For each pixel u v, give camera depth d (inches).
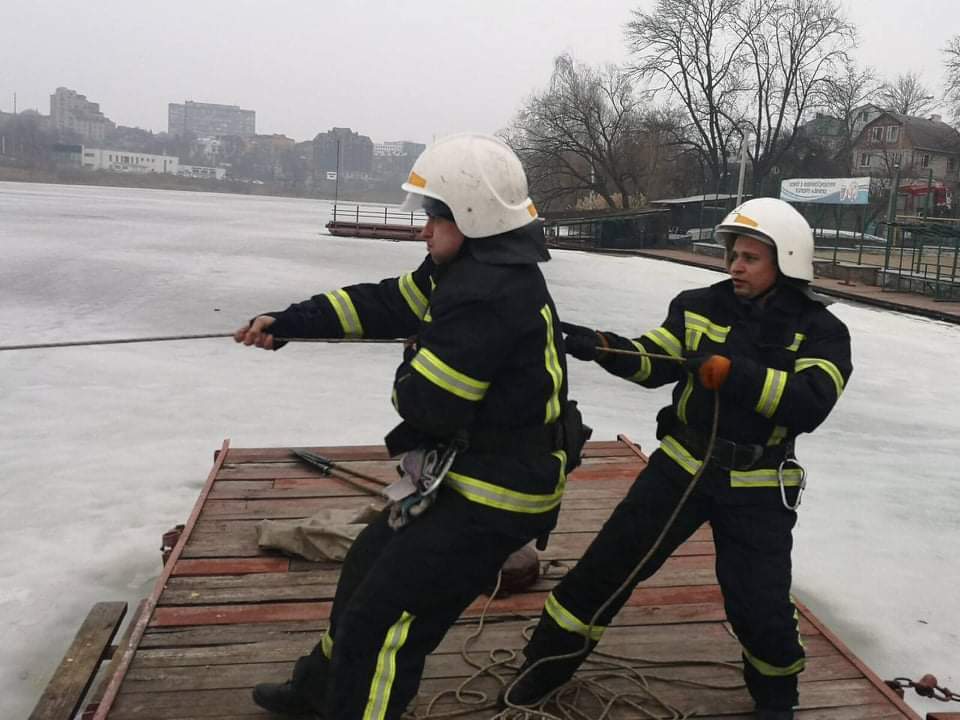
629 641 137.3
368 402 367.2
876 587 207.6
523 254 91.8
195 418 332.2
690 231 1784.0
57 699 135.2
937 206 1569.9
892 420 391.2
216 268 901.2
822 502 268.8
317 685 106.5
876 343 627.5
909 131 2960.1
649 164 2213.3
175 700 116.6
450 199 91.2
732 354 111.5
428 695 121.3
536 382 93.4
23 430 308.8
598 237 1830.7
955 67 2103.8
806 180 1206.3
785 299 112.2
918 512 263.4
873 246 1608.0
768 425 109.9
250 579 151.9
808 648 136.1
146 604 142.4
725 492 110.0
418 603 94.3
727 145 2134.6
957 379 502.0
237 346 472.1
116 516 233.5
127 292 673.6
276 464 215.5
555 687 118.7
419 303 105.3
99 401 351.3
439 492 96.1
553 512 98.7
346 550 158.2
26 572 198.4
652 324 655.8
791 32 1975.9
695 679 127.3
